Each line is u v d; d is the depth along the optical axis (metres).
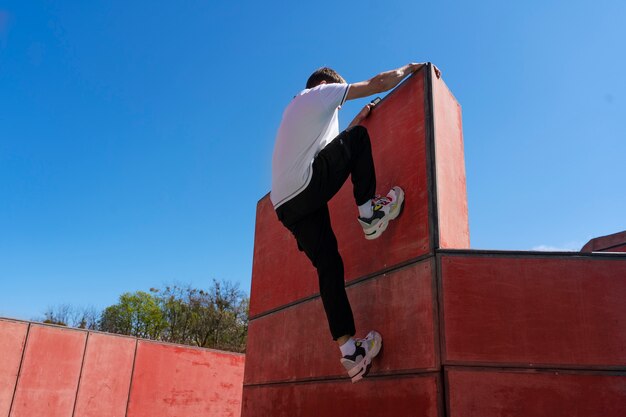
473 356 2.19
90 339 10.98
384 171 3.03
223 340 26.83
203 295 28.06
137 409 11.25
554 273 2.27
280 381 3.70
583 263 2.26
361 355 2.47
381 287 2.77
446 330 2.26
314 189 2.44
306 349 3.46
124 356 11.36
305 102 2.53
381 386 2.57
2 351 9.72
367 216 2.73
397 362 2.50
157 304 28.92
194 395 12.11
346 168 2.55
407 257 2.63
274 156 2.62
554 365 2.12
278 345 3.86
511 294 2.27
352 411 2.78
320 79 2.75
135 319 28.45
